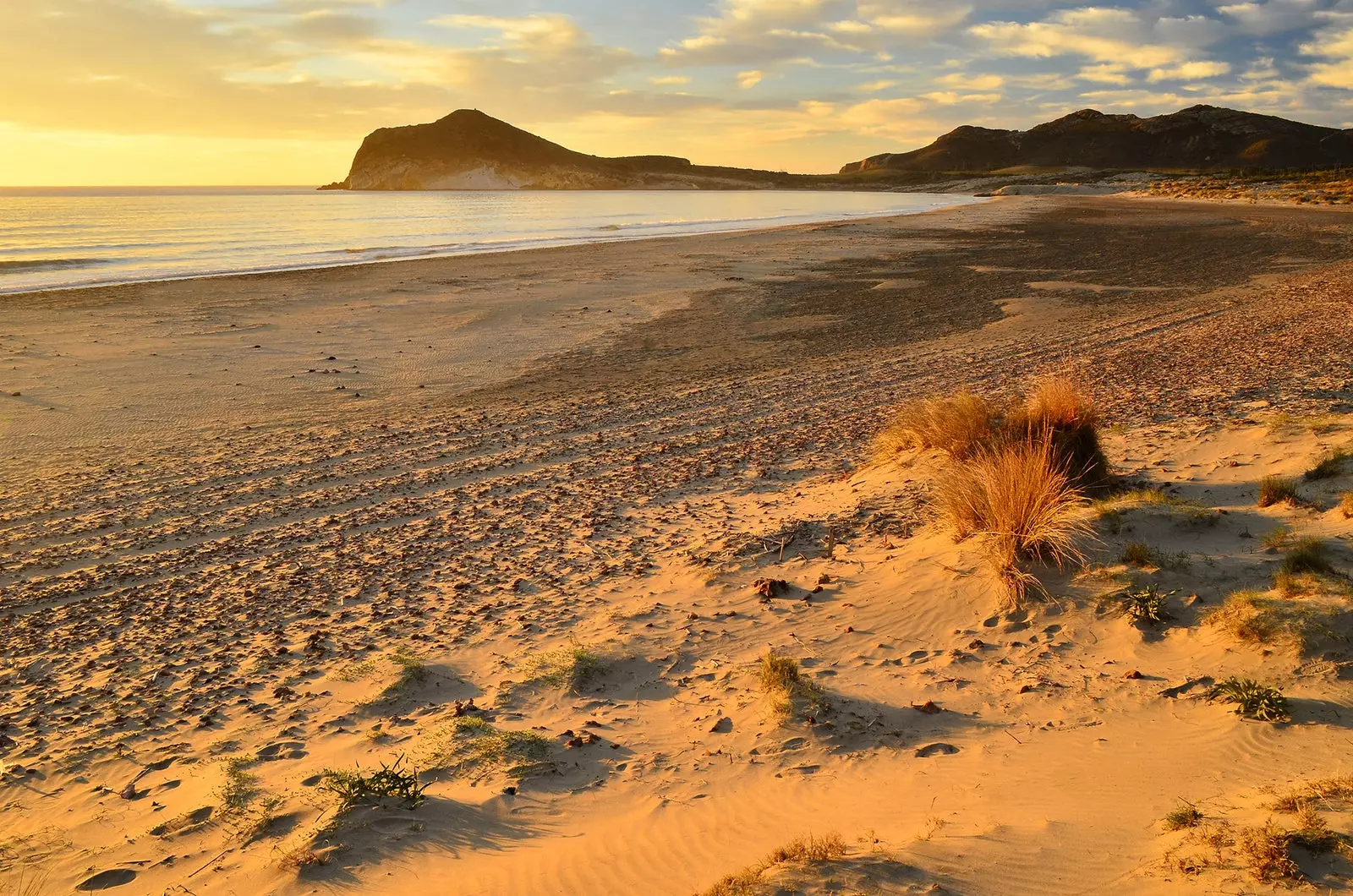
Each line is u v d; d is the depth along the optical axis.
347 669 6.73
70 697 6.74
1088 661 5.80
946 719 5.32
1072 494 7.96
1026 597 6.65
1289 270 32.78
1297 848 3.36
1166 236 51.62
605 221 88.75
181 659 7.29
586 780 4.95
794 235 60.97
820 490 10.66
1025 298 29.23
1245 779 4.18
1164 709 5.06
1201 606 6.12
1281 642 5.38
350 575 9.05
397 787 4.82
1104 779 4.39
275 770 5.33
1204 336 19.28
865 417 14.73
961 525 7.78
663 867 3.99
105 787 5.36
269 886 4.09
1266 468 8.76
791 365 20.28
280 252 50.78
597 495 11.39
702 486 11.54
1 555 10.16
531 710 5.89
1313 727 4.56
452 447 14.41
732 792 4.70
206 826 4.72
